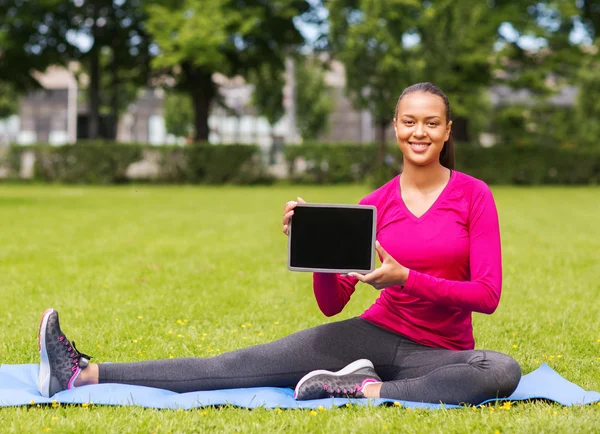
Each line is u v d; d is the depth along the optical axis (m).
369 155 30.88
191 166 30.53
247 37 30.58
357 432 3.08
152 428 3.14
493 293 3.29
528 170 30.11
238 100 44.34
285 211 3.32
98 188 27.56
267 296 6.71
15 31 29.81
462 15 26.64
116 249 9.77
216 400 3.42
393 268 3.24
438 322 3.51
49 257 8.97
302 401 3.46
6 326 5.42
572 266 8.53
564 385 3.78
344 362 3.57
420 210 3.46
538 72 29.12
